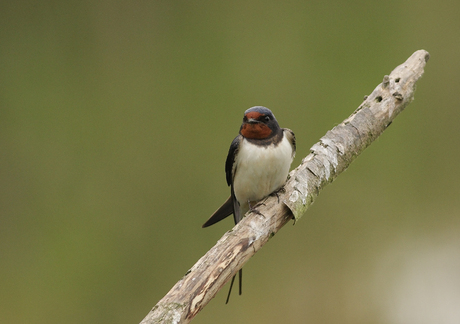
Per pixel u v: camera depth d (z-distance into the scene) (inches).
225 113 555.8
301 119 542.9
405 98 285.1
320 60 569.0
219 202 518.0
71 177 542.3
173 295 188.1
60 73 593.9
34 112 574.6
